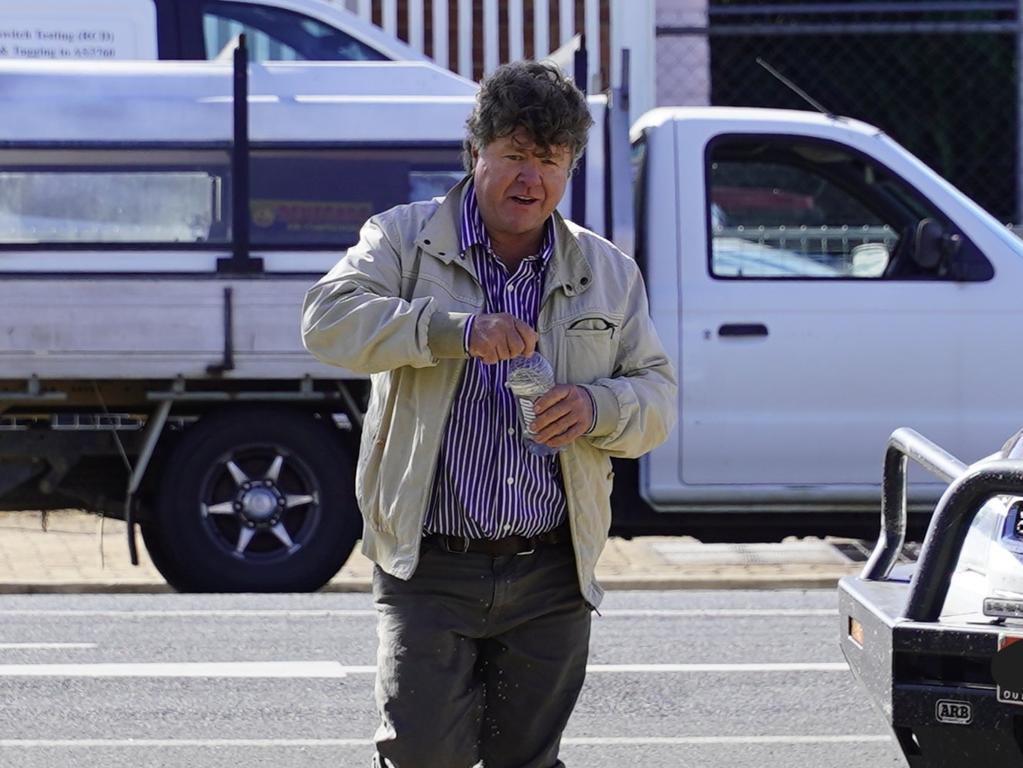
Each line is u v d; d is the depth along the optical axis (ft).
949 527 54.39
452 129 116.37
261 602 110.83
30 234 113.70
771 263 117.08
